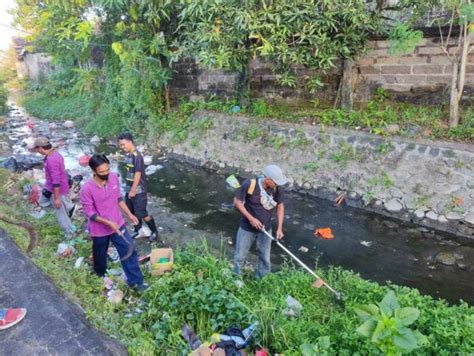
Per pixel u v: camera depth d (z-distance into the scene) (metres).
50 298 2.98
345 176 6.98
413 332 2.34
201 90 10.73
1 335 2.58
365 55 7.48
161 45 9.27
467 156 5.71
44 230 5.15
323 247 5.49
